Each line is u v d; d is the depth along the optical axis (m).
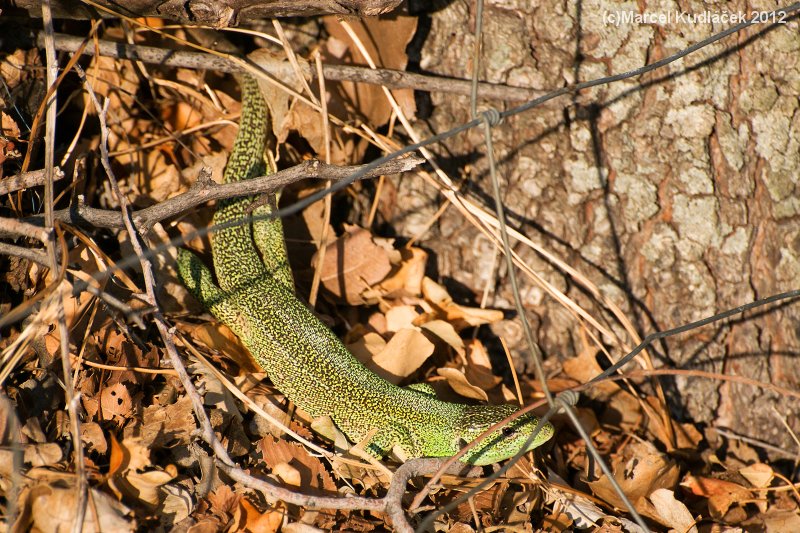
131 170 4.02
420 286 4.32
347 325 4.25
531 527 3.35
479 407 3.97
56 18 3.69
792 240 4.29
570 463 4.08
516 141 4.23
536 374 4.48
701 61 4.04
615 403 4.33
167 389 3.35
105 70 4.02
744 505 4.07
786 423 4.37
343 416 3.83
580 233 4.30
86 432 2.99
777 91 4.12
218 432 3.23
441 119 4.28
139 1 3.40
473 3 4.05
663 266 4.30
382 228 4.50
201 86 4.23
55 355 3.20
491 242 4.38
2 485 2.72
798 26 4.08
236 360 3.87
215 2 3.43
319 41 4.14
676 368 4.41
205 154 4.25
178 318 3.88
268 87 3.97
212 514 2.92
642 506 3.69
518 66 4.11
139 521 2.78
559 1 4.01
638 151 4.17
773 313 4.36
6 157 3.36
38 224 3.20
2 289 3.27
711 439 4.46
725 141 4.14
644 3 4.00
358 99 4.16
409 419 3.88
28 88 3.62
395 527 2.97
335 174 3.35
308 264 4.34
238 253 4.04
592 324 4.26
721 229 4.24
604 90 4.09
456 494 3.48
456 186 4.30
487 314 4.29
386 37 4.02
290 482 3.19
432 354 4.28
